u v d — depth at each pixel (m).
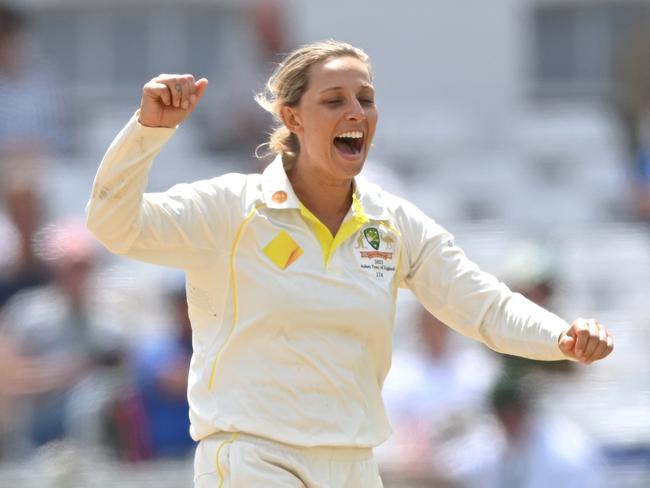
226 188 16.02
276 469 15.60
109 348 31.02
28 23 49.91
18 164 40.69
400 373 30.05
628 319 35.84
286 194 15.95
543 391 29.88
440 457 28.34
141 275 35.34
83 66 50.81
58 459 28.91
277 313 15.64
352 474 16.06
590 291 37.75
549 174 46.03
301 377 15.71
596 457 27.53
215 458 15.75
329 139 15.88
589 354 15.24
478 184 44.72
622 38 49.84
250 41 45.91
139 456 29.38
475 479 27.44
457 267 16.58
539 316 16.00
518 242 38.66
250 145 44.03
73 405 30.02
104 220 15.31
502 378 27.42
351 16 47.78
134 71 50.97
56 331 30.97
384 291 16.08
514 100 48.38
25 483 28.62
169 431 29.58
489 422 27.89
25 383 30.28
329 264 15.84
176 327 30.16
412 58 48.16
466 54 48.34
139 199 15.32
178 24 50.72
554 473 26.94
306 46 16.28
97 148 46.28
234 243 15.83
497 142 47.22
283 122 16.33
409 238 16.58
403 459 28.55
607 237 39.50
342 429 15.84
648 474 28.52
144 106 15.09
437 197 43.09
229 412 15.72
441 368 30.08
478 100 48.31
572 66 50.12
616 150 46.88
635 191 43.75
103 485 28.45
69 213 41.00
